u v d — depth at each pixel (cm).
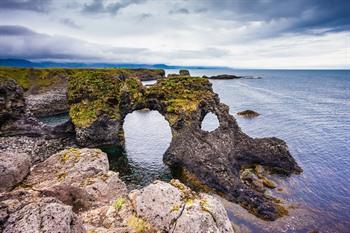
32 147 5266
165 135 6750
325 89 19012
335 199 3550
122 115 6056
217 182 3812
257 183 3856
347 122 8050
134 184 4019
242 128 7281
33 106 9400
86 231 1245
